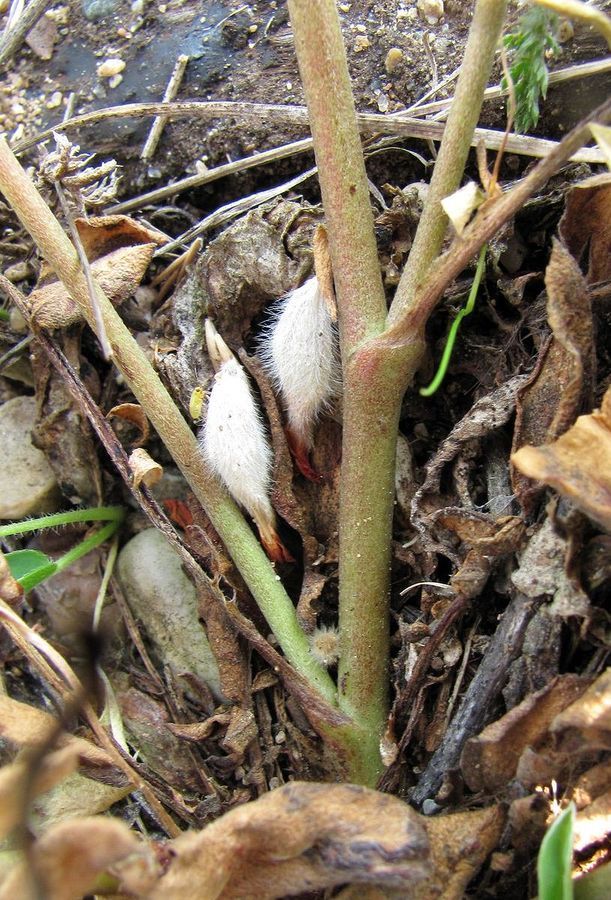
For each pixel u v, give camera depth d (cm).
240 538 12
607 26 10
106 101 15
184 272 14
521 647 11
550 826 10
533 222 13
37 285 14
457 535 12
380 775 12
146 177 15
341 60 11
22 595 12
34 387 15
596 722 10
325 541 13
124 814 13
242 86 15
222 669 13
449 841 10
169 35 15
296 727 12
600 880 10
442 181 11
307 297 13
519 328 13
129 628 14
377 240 13
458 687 12
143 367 12
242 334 14
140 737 13
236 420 12
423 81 14
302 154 15
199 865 10
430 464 12
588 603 11
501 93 13
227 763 12
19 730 11
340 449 13
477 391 13
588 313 11
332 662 12
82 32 16
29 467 15
